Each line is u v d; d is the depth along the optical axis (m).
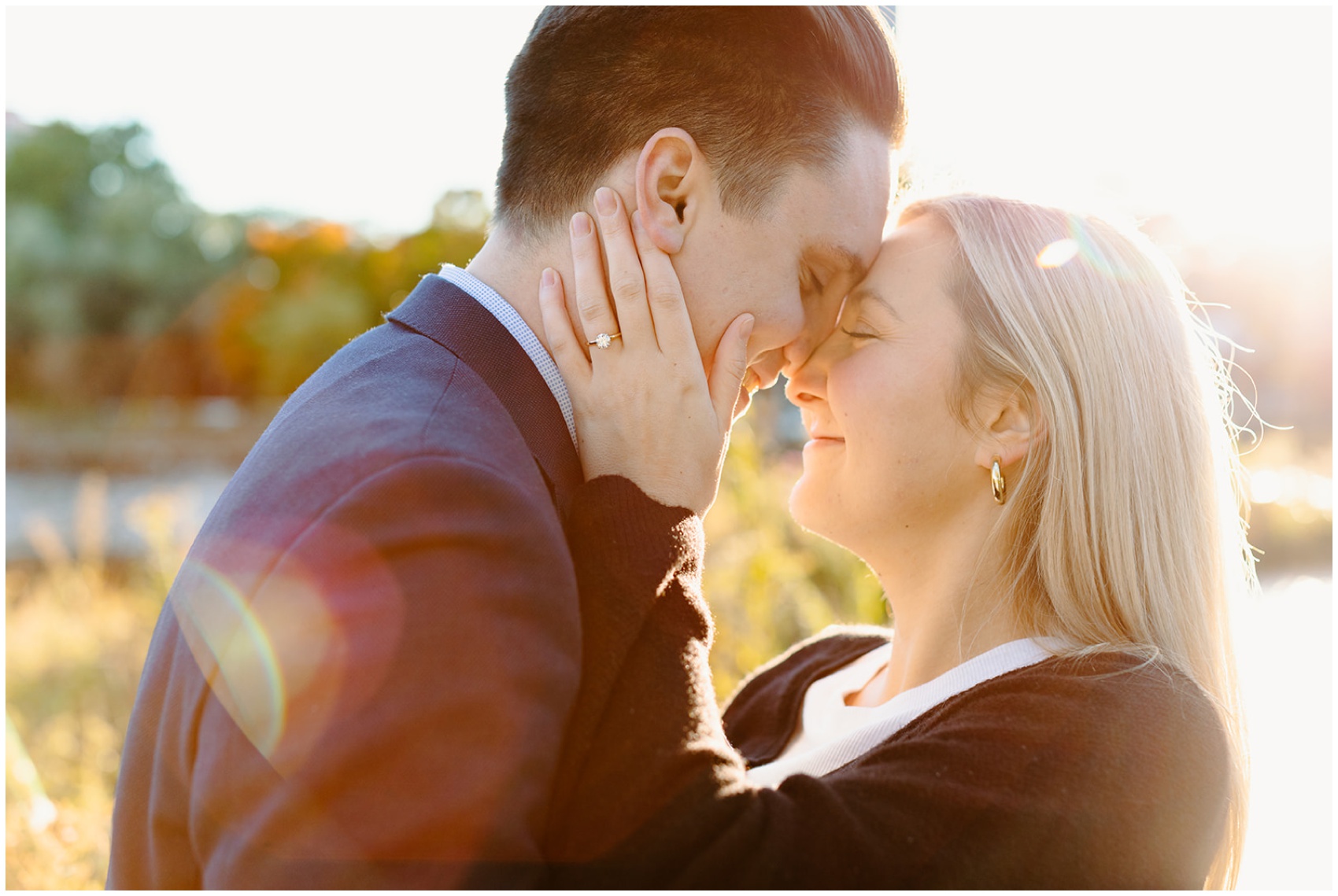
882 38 1.68
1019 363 1.71
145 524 6.01
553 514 1.29
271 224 25.86
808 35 1.56
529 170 1.57
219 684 1.21
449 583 1.11
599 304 1.49
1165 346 1.77
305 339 23.47
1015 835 1.34
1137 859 1.34
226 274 26.48
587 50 1.54
